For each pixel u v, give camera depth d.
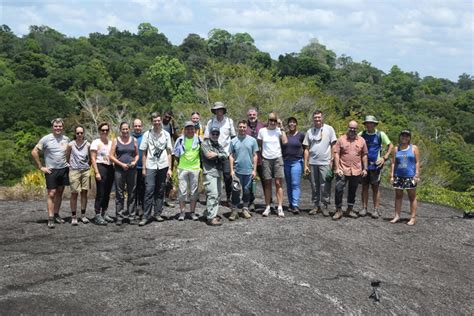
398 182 9.17
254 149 8.77
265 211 9.08
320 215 9.38
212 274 6.01
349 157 9.02
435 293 6.51
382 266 7.07
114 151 8.33
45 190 12.19
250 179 8.77
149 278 5.84
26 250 6.96
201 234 7.69
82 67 70.56
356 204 11.34
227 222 8.52
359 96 66.56
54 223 8.43
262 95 23.34
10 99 53.50
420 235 8.73
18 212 9.54
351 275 6.57
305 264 6.68
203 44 107.06
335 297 5.90
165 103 59.19
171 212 9.38
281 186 8.98
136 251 6.89
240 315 5.25
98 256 6.64
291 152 9.27
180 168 8.67
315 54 116.00
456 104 82.31
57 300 5.25
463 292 6.68
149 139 8.40
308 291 5.93
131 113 26.62
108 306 5.18
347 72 106.25
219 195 8.42
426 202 12.81
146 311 5.12
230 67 25.50
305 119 22.45
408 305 6.07
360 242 7.91
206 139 8.36
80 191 8.42
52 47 93.12
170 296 5.43
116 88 64.88
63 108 54.25
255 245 7.20
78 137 8.30
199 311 5.20
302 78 27.45
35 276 5.86
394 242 8.20
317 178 9.33
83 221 8.59
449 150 45.91
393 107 66.56
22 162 39.97
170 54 99.94
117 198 8.44
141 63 79.69
